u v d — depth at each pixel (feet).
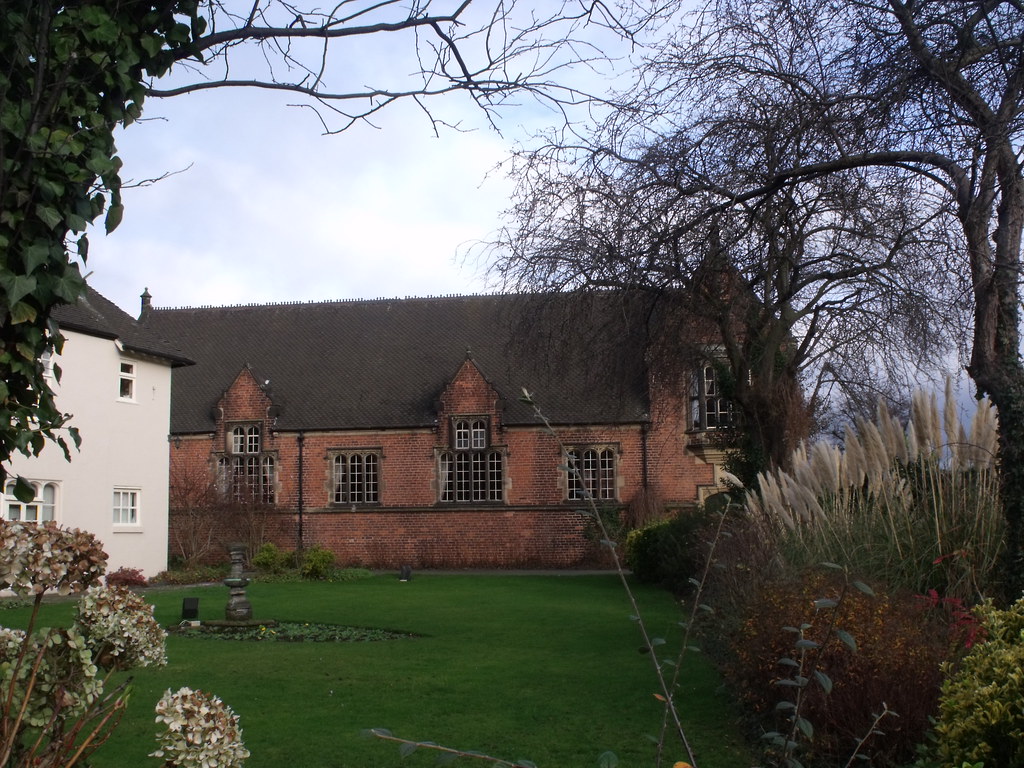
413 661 37.63
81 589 12.64
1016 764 12.44
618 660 37.09
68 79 13.99
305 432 113.50
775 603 24.29
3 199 13.42
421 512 110.83
